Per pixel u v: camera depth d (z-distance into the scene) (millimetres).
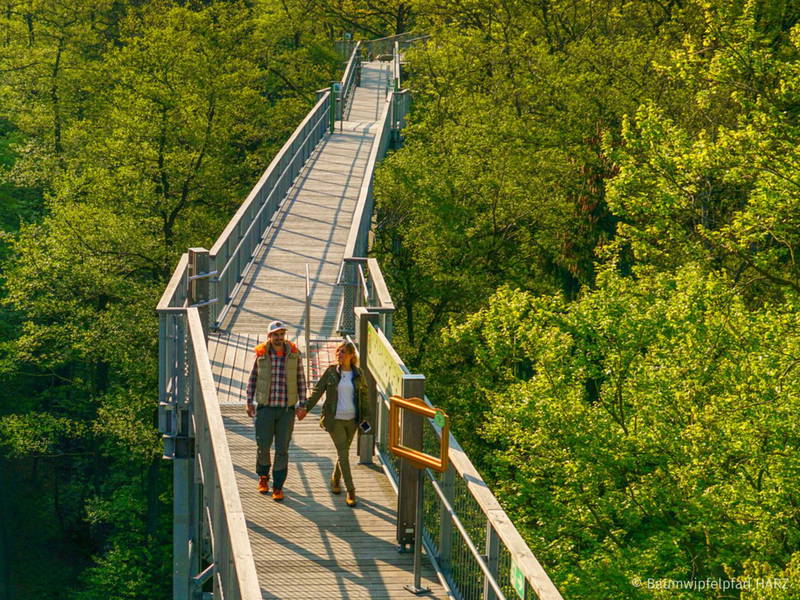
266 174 26938
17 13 68625
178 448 14812
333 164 37406
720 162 24750
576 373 23516
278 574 9734
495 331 25188
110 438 46812
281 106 64938
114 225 44250
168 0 68125
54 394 54094
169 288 15164
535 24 50344
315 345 17625
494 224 35594
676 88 37469
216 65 57906
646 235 26969
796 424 18656
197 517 14945
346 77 54531
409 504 10242
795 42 24672
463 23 56938
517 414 23531
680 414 21875
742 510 19156
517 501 24328
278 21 72062
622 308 23250
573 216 36562
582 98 39562
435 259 35062
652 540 20719
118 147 49125
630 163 26578
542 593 6621
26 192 61719
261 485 11672
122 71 54094
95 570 42875
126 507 45000
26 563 46156
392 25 90188
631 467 22281
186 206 53500
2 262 45594
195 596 14922
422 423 9883
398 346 34781
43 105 61969
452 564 9688
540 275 38906
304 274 22516
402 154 35281
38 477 52344
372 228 31547
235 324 18938
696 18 39344
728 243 24984
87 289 43750
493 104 43875
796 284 24141
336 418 11289
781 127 24281
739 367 21391
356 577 9742
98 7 68500
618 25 47500
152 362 42625
